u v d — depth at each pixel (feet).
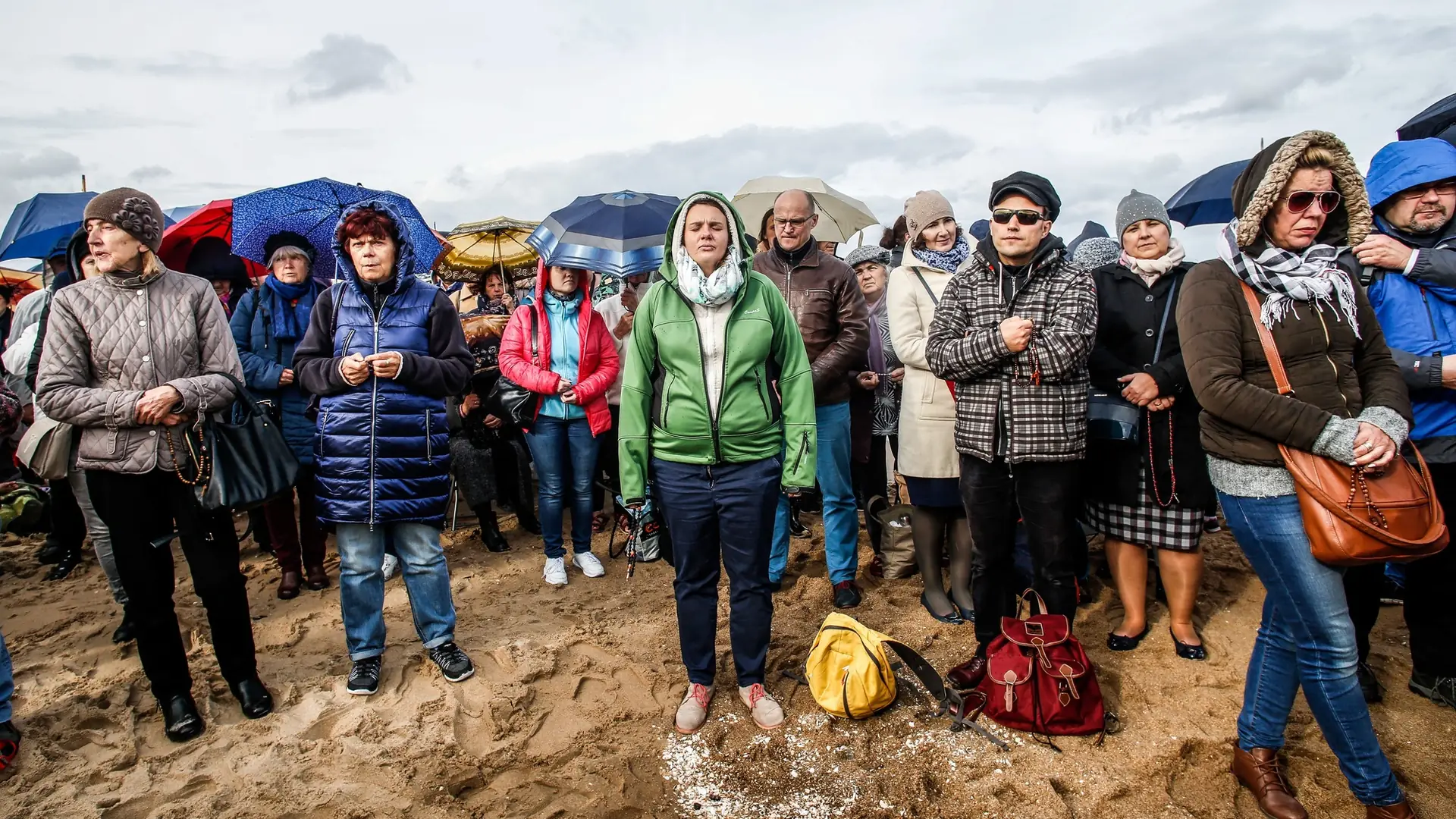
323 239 15.90
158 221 9.57
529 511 18.08
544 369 14.48
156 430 9.38
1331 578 7.65
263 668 11.76
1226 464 8.11
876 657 10.36
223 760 9.54
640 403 10.05
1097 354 11.14
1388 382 7.87
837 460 13.26
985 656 11.00
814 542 17.03
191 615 13.42
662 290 9.85
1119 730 9.86
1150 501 11.22
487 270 21.08
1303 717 9.95
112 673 11.54
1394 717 9.90
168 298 9.66
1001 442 9.86
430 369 10.77
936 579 13.03
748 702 10.57
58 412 8.95
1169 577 11.46
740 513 9.94
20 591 15.08
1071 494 9.91
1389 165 9.70
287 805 8.73
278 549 14.29
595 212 15.71
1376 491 7.26
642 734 10.21
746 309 9.66
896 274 12.60
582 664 11.89
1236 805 8.71
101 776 9.20
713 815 8.74
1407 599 10.32
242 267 16.65
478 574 15.69
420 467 10.87
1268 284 7.84
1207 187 18.16
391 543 11.91
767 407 9.78
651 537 10.53
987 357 9.66
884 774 9.29
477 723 10.48
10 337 15.69
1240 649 11.52
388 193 16.48
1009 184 9.72
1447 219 9.62
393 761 9.53
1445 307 9.46
